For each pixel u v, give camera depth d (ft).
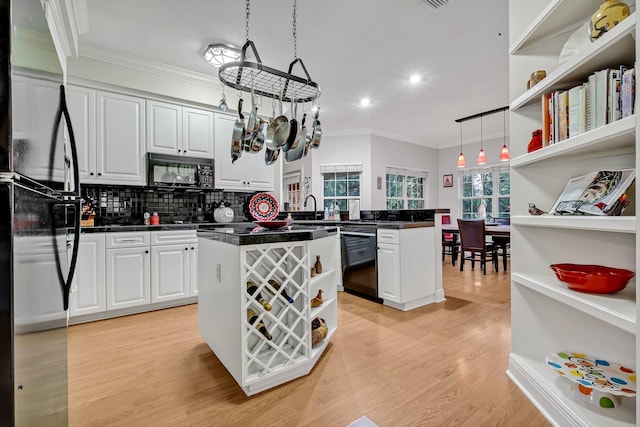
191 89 11.13
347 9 7.65
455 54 9.96
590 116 4.05
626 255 4.37
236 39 8.93
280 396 5.11
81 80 9.30
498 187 20.77
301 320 6.17
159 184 10.45
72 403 4.94
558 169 5.14
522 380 5.23
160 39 8.90
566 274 4.33
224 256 5.69
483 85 12.48
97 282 8.77
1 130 2.10
